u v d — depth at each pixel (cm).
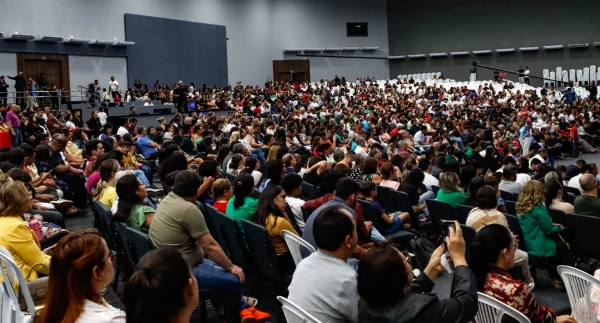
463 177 815
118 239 499
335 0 3791
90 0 2516
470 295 256
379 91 3194
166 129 1538
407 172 862
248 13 3462
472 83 3366
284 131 1403
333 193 576
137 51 2719
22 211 408
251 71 3500
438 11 3938
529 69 3772
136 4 2739
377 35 3903
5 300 321
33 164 852
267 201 494
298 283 305
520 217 591
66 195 862
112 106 2178
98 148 902
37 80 2253
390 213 715
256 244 485
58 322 232
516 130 1950
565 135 2002
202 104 2461
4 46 2150
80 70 2458
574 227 585
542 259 586
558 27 3694
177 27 2948
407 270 270
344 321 296
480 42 3866
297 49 3675
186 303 190
